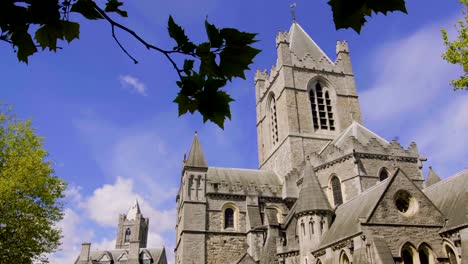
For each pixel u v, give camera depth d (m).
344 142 51.66
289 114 63.97
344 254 33.78
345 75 70.44
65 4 4.34
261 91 80.94
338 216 40.81
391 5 3.72
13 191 28.16
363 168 46.69
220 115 5.05
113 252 122.25
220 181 59.81
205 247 51.03
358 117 67.56
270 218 46.47
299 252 41.69
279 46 69.62
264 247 44.28
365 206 34.97
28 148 30.97
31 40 4.48
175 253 61.00
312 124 64.38
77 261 115.00
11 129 31.80
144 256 122.38
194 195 53.62
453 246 30.11
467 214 29.75
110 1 4.47
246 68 4.69
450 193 34.19
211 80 4.82
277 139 70.31
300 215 42.03
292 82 66.62
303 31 77.94
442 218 32.03
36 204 30.00
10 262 27.72
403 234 30.77
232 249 51.66
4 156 30.28
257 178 62.84
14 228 28.36
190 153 56.53
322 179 49.47
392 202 32.09
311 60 69.56
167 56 4.57
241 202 55.03
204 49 4.52
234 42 4.46
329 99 68.75
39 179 29.72
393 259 28.69
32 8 4.21
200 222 52.09
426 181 50.66
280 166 64.44
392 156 47.97
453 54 25.94
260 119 78.62
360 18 3.85
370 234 30.33
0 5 4.13
